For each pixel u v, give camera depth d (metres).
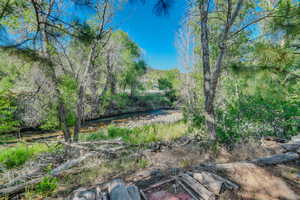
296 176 2.88
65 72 5.32
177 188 2.67
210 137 4.69
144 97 24.67
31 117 5.45
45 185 2.78
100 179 3.15
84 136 7.55
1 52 1.60
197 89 8.95
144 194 2.47
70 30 1.98
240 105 5.28
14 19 2.89
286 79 3.54
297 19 2.60
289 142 4.38
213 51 6.72
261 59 3.12
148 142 5.93
